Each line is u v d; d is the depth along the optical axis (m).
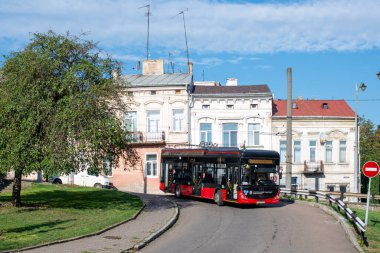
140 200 29.47
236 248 16.00
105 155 24.28
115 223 19.92
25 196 30.28
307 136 48.19
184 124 48.62
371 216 27.64
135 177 48.78
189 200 33.91
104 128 22.31
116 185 49.22
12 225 18.67
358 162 48.16
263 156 28.97
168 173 37.69
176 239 17.73
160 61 54.12
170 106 48.94
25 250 14.37
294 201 33.09
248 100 48.06
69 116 21.58
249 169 28.56
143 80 51.44
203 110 48.50
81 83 22.69
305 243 17.00
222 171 30.20
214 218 23.70
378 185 55.25
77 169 23.02
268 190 28.72
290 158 35.78
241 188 28.23
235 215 24.95
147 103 49.38
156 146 48.50
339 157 48.25
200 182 32.59
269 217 24.11
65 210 23.69
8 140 21.81
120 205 26.39
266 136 47.75
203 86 52.19
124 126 24.52
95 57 23.75
